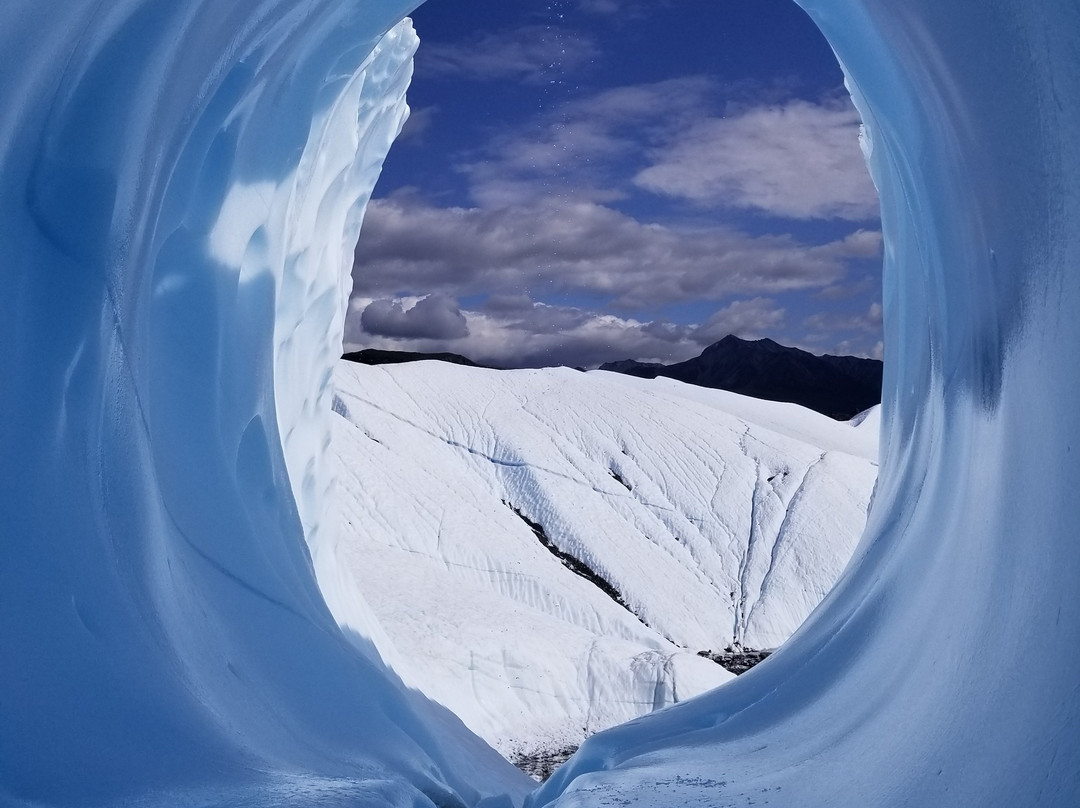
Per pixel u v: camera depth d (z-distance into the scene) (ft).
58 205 13.21
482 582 157.48
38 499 12.60
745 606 167.32
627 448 220.64
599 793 16.10
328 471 43.45
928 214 19.83
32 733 10.81
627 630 150.00
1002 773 8.85
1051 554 9.84
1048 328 10.95
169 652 14.93
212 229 23.39
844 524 191.42
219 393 23.71
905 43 17.46
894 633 17.08
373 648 37.19
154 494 16.83
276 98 26.30
